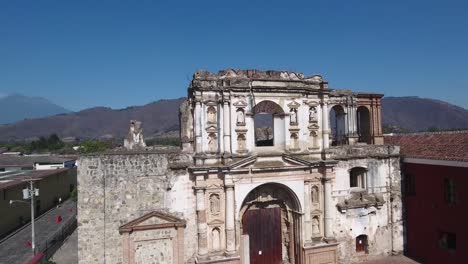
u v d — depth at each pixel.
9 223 42.34
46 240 38.53
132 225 25.81
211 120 28.44
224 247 28.05
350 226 32.06
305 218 30.33
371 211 32.81
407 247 33.75
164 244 26.75
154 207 26.58
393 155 33.75
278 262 31.38
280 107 29.86
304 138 30.66
